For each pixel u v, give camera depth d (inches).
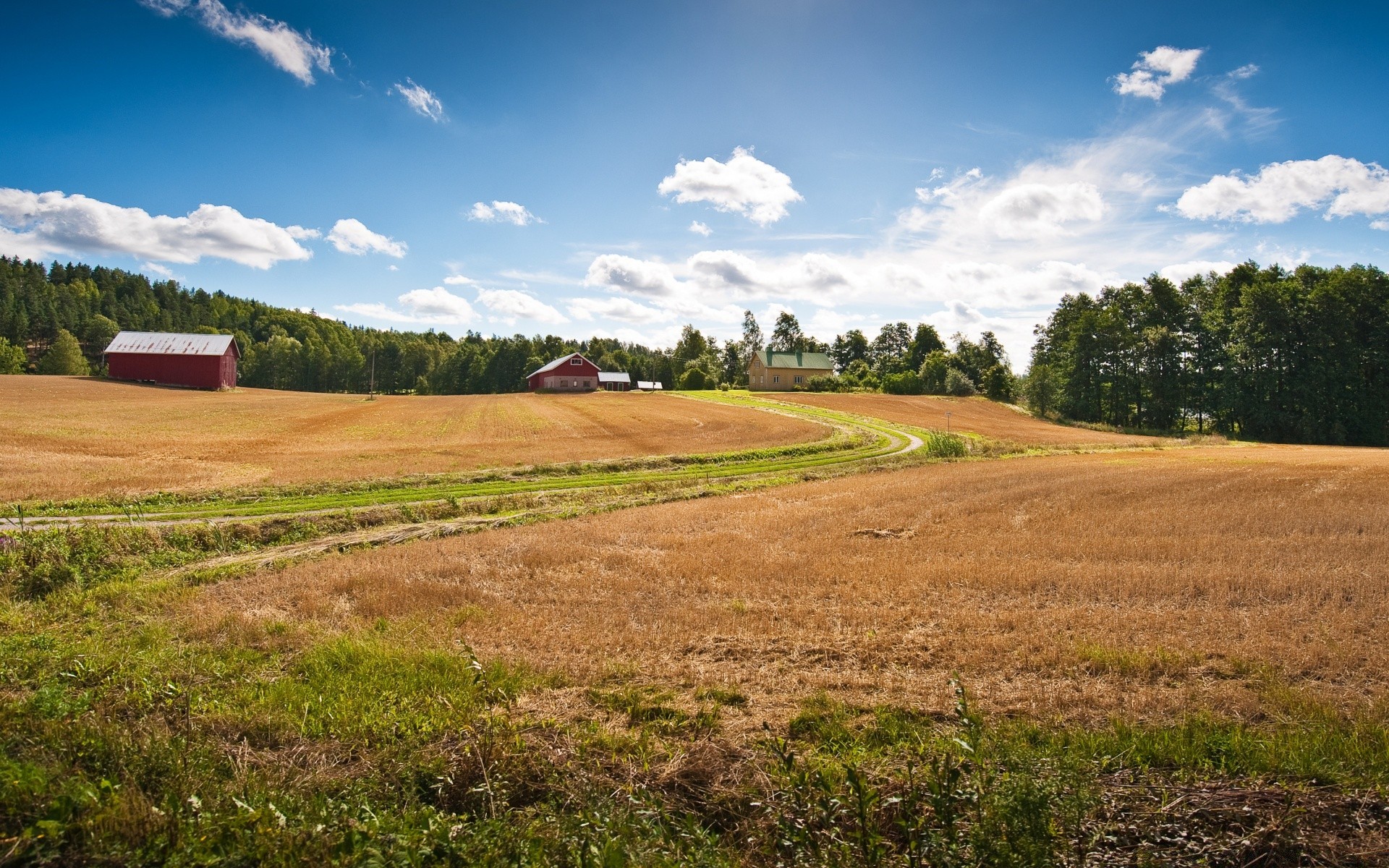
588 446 1852.9
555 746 304.8
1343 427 2775.6
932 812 250.8
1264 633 430.0
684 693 363.9
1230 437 3046.3
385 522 944.3
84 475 1136.8
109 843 226.5
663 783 278.2
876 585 562.9
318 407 2874.0
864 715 335.9
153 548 746.8
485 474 1317.7
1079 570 590.2
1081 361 3555.6
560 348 6663.4
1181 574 566.6
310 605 519.2
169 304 7268.7
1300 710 327.9
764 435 2194.9
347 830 236.7
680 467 1608.0
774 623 474.6
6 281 5654.5
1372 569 575.5
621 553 694.5
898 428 2591.0
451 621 481.7
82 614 525.7
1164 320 3540.8
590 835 237.6
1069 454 1993.1
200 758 288.4
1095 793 260.4
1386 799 259.9
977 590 548.4
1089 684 364.5
